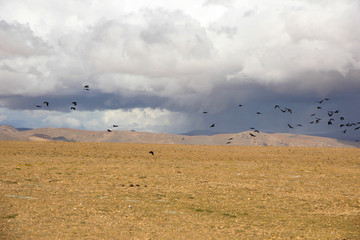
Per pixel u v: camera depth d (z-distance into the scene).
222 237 14.46
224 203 21.00
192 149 72.69
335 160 55.09
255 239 14.44
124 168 36.00
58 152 54.25
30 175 28.09
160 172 33.81
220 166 42.03
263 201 22.02
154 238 13.82
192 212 18.47
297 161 52.69
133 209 18.38
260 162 49.50
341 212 19.67
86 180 26.98
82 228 14.59
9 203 17.94
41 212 16.64
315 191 26.14
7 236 13.02
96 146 70.75
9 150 53.16
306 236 15.11
